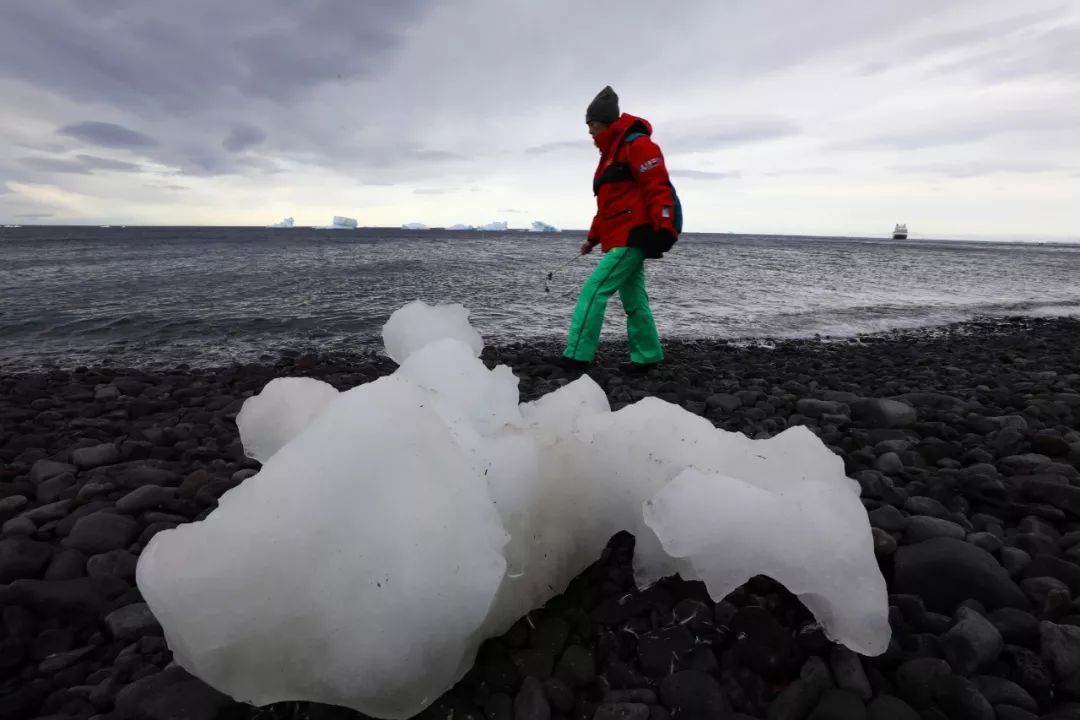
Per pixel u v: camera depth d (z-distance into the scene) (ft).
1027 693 5.04
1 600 6.23
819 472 6.79
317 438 4.75
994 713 4.75
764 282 59.16
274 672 4.32
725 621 5.74
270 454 7.22
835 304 45.16
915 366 22.67
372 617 4.34
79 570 7.17
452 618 4.49
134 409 15.03
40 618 6.27
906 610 5.98
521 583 5.76
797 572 5.26
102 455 10.90
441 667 4.61
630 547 7.04
